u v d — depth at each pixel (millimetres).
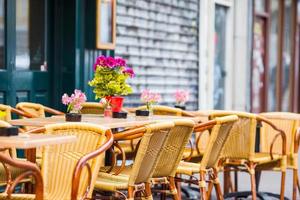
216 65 12516
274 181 9633
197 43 11570
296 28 17125
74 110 5855
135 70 10023
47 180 4766
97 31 8828
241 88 12992
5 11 7977
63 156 4766
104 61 6406
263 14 15125
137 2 10000
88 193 4512
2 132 4219
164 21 10688
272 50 15953
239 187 9031
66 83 8680
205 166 6082
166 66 10773
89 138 4754
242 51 12977
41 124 5562
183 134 5531
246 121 6852
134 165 5082
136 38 10016
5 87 7918
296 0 17109
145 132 5020
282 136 7113
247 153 6887
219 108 12680
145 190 5297
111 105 6441
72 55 8641
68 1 8648
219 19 12562
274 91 16125
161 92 10672
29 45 8359
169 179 5613
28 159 5059
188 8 11320
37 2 8445
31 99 8312
